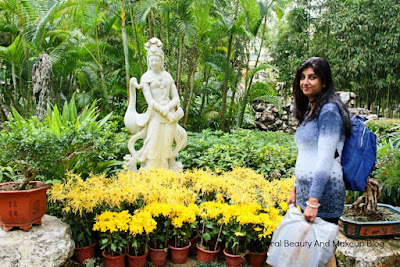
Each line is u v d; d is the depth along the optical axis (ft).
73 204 8.18
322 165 5.75
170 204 8.39
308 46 34.17
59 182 10.18
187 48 22.30
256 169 14.52
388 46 31.24
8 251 7.07
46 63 16.78
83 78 27.14
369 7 32.01
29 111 20.76
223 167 13.83
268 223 8.01
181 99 25.70
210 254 8.43
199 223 9.23
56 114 11.54
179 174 10.55
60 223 8.36
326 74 6.20
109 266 8.04
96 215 8.21
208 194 9.81
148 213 8.08
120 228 7.75
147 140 12.21
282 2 23.08
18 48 20.06
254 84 25.02
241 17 23.40
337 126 5.88
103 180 9.60
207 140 16.85
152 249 8.40
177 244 8.64
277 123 32.48
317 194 5.77
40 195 7.88
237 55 27.14
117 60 24.97
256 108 32.89
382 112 36.81
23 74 22.49
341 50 32.40
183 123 23.50
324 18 33.04
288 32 35.09
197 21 20.15
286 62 34.68
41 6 17.04
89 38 23.32
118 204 8.32
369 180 9.38
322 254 5.81
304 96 6.77
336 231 5.85
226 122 27.71
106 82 26.27
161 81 12.22
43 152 7.63
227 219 8.10
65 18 22.27
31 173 7.95
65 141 8.02
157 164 12.37
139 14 17.66
